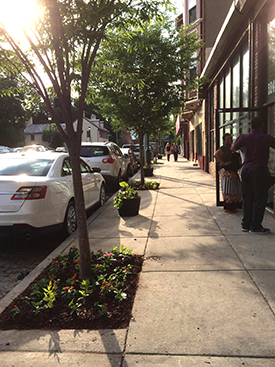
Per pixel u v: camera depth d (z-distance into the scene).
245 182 5.21
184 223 6.16
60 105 3.59
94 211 8.38
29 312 3.11
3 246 5.68
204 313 2.94
